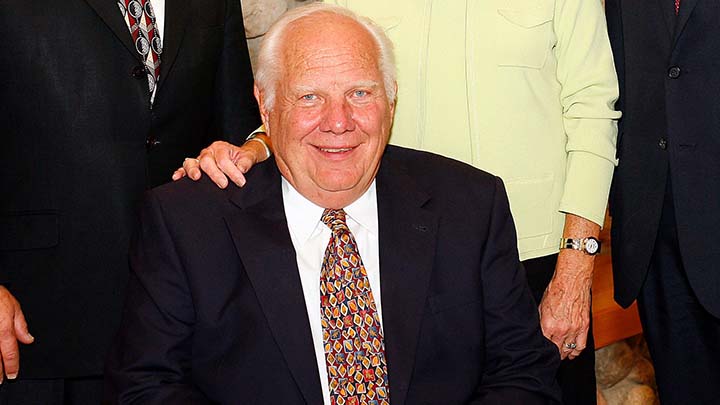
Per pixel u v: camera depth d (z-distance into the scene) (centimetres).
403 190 205
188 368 195
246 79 255
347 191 195
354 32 190
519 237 226
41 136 221
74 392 245
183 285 193
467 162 224
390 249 198
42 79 219
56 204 224
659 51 228
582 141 225
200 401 189
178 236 194
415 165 212
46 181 223
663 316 250
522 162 222
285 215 200
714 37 219
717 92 221
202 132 246
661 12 226
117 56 224
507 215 206
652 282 251
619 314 339
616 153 239
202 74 239
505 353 199
